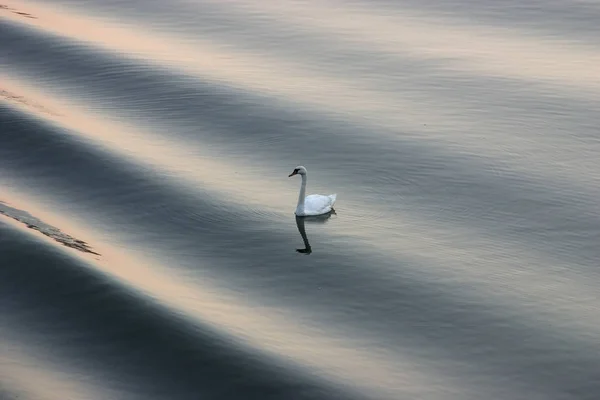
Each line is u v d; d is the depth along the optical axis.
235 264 42.91
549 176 50.28
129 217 46.94
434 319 39.06
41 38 66.31
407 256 43.38
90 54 64.12
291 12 71.69
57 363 36.91
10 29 67.62
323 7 72.88
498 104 57.97
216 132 55.12
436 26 69.25
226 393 35.31
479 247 44.22
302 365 36.25
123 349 37.69
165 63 62.97
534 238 44.97
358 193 49.06
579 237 44.97
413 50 65.06
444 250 43.91
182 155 52.59
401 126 55.47
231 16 70.94
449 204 47.91
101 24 69.38
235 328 38.44
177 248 44.25
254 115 56.78
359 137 54.31
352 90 59.81
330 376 35.69
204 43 66.38
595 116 56.44
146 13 71.56
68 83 60.88
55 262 42.47
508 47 65.69
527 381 35.47
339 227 45.81
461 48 65.44
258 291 40.97
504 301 40.12
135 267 42.62
